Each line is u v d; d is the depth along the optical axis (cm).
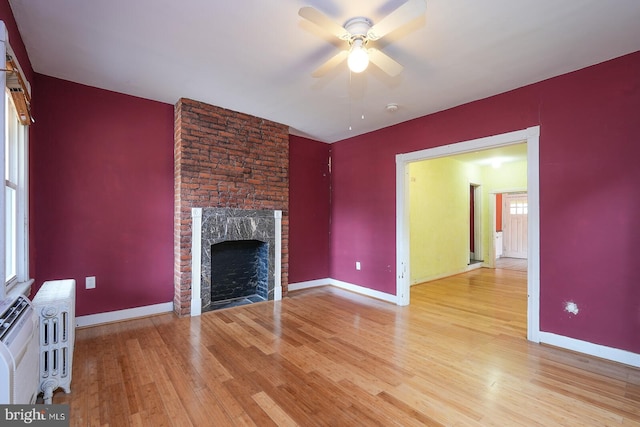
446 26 213
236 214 398
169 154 371
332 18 204
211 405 192
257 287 456
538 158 295
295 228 503
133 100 347
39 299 205
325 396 203
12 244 242
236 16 205
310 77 295
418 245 566
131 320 342
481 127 338
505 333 315
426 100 345
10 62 177
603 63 260
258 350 271
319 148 534
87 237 320
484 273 661
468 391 210
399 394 206
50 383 196
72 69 284
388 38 227
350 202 505
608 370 239
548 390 212
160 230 365
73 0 190
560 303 281
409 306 411
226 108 384
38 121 293
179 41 236
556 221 284
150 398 199
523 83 301
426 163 591
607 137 257
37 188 292
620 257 251
